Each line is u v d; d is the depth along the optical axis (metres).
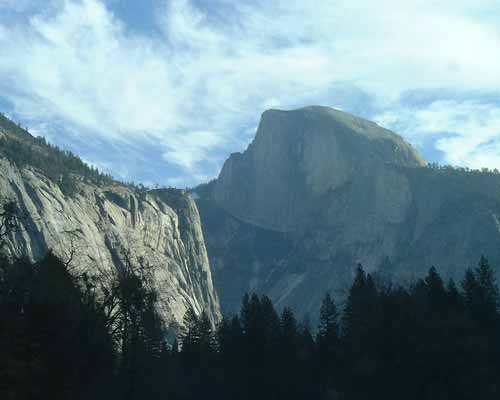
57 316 57.97
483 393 81.25
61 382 56.44
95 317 62.19
